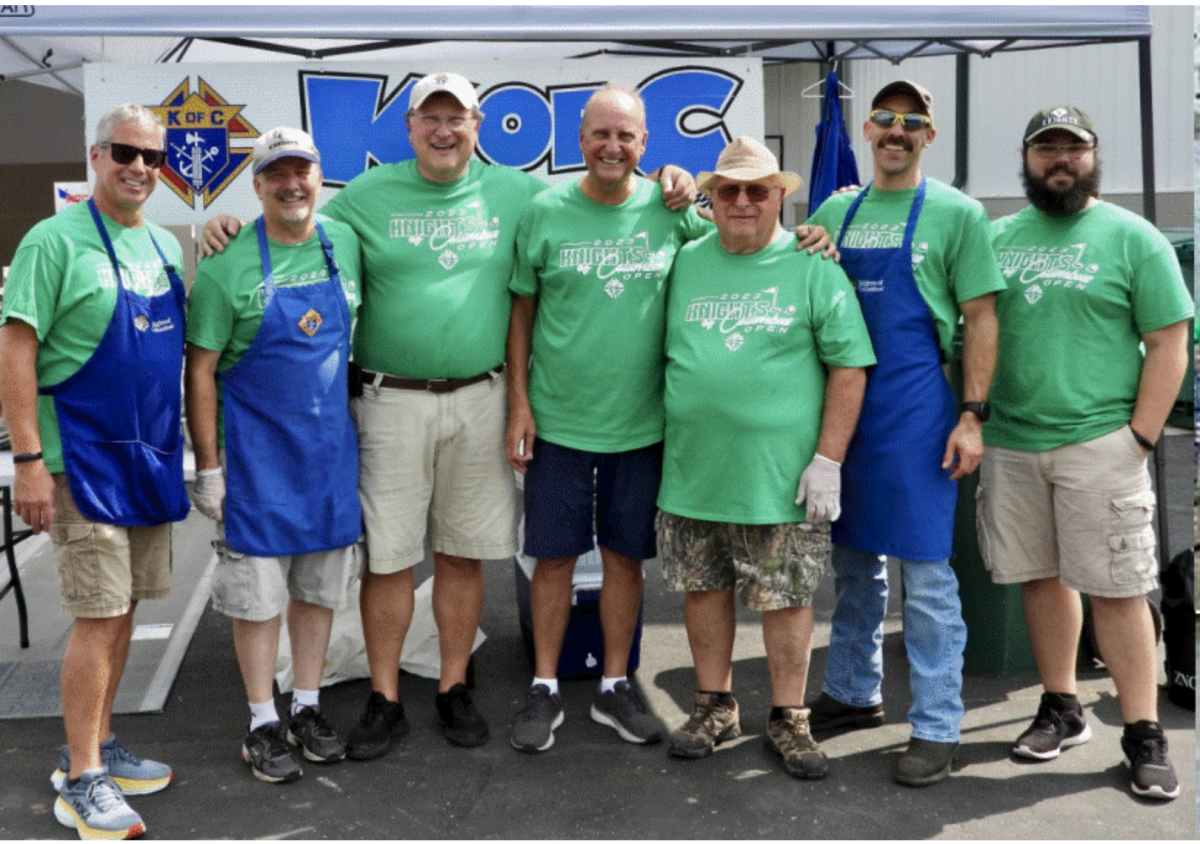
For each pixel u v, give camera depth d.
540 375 3.65
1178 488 7.22
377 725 3.66
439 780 3.48
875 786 3.42
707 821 3.21
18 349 3.01
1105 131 9.52
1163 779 3.30
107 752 3.38
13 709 3.99
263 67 4.27
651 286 3.56
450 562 3.79
